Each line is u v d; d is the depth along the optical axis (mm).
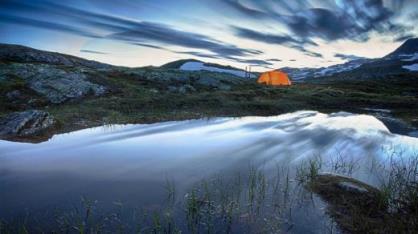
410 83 90188
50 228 5797
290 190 7793
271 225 6043
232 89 43531
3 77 26797
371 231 5691
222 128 17562
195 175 9078
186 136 15031
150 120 19344
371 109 30578
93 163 10156
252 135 15508
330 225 6012
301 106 31359
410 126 19234
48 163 10070
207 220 6227
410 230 5691
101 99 25672
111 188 7973
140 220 6191
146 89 33250
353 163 10445
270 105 28719
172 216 6391
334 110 29469
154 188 7980
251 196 7309
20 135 13742
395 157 11328
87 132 15445
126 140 13820
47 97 24031
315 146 13070
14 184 8172
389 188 7234
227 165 10117
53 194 7531
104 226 5914
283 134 15914
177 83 41062
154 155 11273
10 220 6129
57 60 72438
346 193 7328
